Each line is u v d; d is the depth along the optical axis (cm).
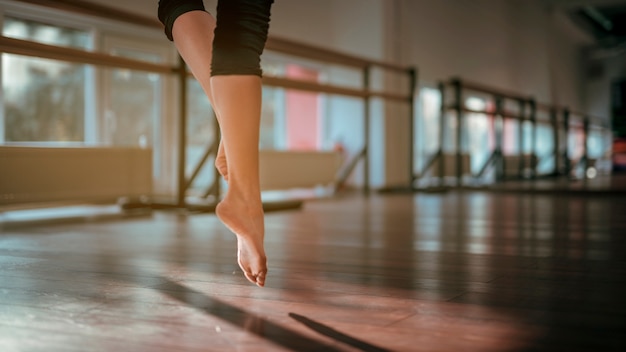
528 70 1240
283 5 702
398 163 784
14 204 339
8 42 258
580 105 1585
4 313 106
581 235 248
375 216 348
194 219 334
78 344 87
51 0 286
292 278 144
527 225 292
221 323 100
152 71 343
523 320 102
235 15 103
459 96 648
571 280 143
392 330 96
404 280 142
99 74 526
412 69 595
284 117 738
